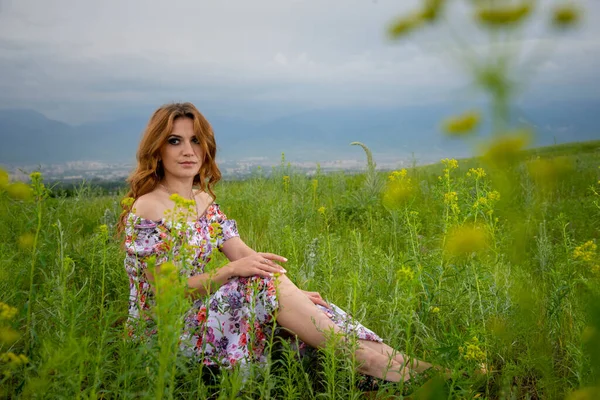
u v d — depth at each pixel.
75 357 2.00
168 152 3.09
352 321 2.53
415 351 2.87
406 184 3.48
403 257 3.37
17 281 2.99
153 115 3.13
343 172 10.38
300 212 6.88
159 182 3.20
